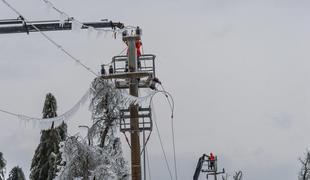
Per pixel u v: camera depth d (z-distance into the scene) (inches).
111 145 1427.2
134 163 1374.3
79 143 1312.7
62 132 2245.3
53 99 2154.3
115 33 1126.4
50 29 957.2
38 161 2237.9
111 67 1359.5
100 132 1444.4
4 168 2272.4
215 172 1987.0
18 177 2709.2
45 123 917.2
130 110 1387.8
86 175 1299.2
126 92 1393.9
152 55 1371.8
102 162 1314.0
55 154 2156.7
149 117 1385.3
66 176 1294.3
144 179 1400.1
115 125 1435.8
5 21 920.9
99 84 1374.3
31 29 948.6
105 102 1402.6
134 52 1334.9
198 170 1909.4
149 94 1355.8
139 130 1384.1
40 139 2250.2
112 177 1299.2
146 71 1348.4
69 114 1023.6
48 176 2133.4
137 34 1325.0
